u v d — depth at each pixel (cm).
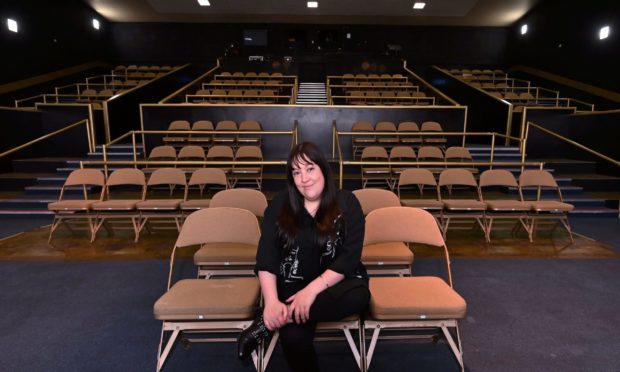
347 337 189
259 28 1538
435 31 1529
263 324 171
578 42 1125
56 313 277
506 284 331
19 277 345
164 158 718
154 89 1069
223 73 1281
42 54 1111
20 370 210
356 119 819
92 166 698
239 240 242
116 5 1360
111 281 337
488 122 971
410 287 203
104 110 840
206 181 481
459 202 457
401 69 1383
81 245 439
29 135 802
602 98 991
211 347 237
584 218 581
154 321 267
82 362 218
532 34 1369
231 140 758
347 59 1398
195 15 1448
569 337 245
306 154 177
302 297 164
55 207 442
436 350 233
